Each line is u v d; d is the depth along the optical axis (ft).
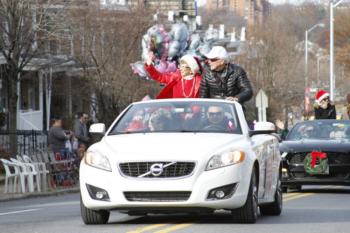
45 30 208.64
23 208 123.85
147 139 82.69
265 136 94.48
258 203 87.30
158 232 77.30
